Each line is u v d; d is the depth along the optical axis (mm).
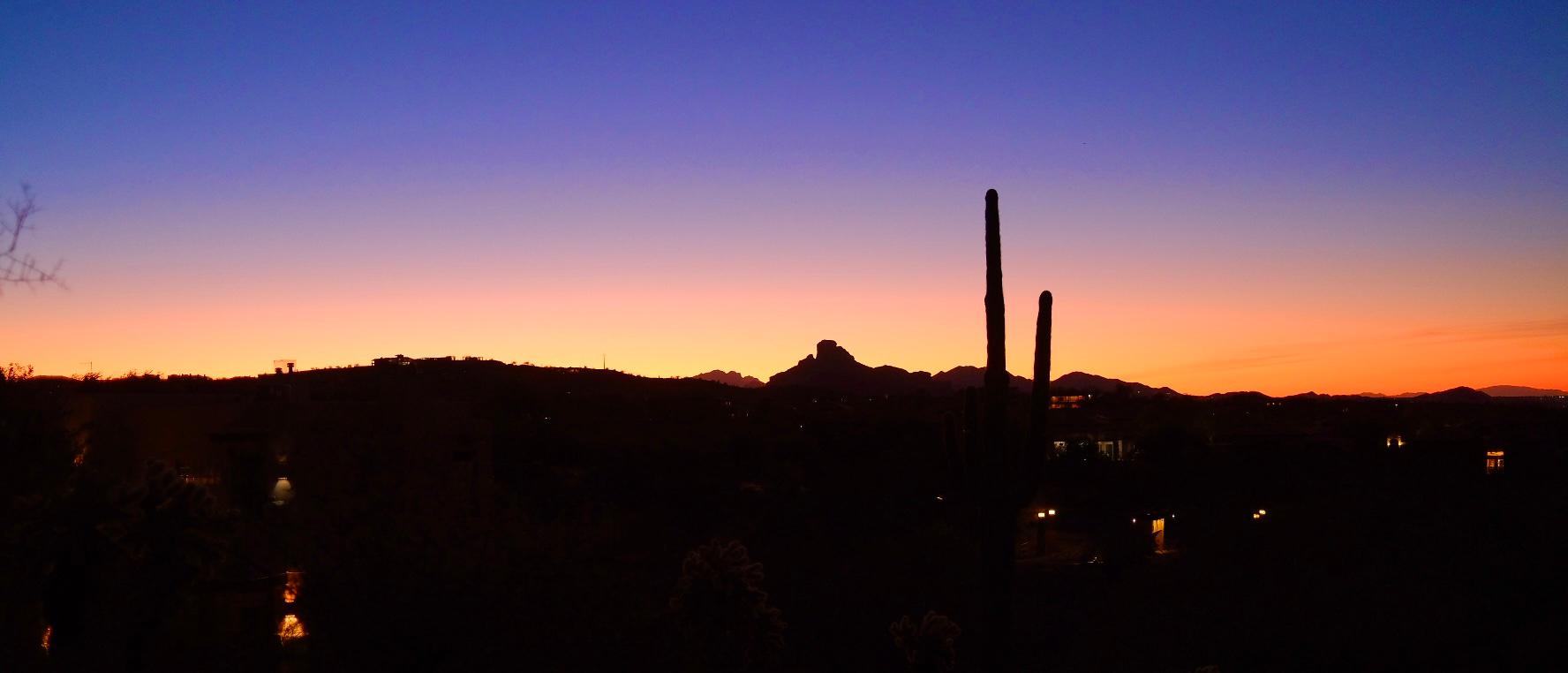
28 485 13031
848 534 30453
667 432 56906
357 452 13898
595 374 102750
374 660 12508
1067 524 42344
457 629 12617
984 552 11656
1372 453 46625
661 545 24578
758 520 31406
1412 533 27719
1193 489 44000
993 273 11727
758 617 13539
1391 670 23406
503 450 39969
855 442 52125
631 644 13727
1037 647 25047
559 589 13320
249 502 18828
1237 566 28562
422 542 12984
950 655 16578
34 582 10023
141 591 10250
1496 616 24594
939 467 44000
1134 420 72438
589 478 34812
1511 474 36312
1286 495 40812
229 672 11648
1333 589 25906
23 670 9867
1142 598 28375
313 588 12703
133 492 10172
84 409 20750
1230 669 24453
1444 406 88000
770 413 72812
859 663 23547
